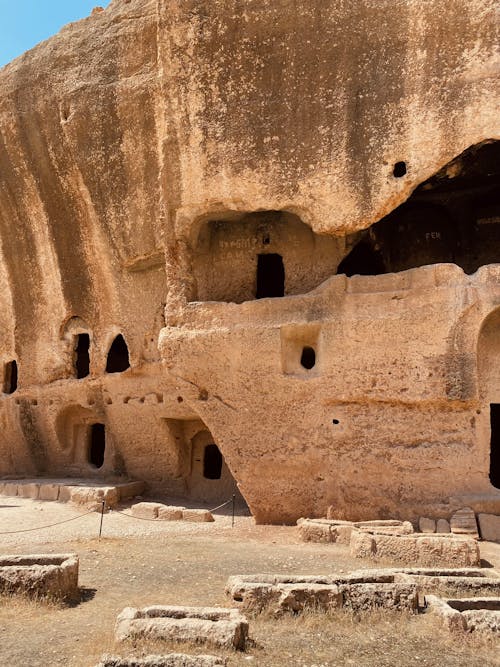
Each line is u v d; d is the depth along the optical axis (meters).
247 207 11.46
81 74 14.48
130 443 15.88
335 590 5.96
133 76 13.72
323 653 5.05
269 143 11.16
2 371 18.73
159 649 4.86
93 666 4.60
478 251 14.27
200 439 15.66
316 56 10.80
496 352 10.74
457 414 10.33
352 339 10.91
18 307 17.78
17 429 18.16
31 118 15.25
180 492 15.34
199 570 7.92
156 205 14.01
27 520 12.10
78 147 14.67
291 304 11.54
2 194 16.61
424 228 14.62
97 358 16.20
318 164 10.91
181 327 12.12
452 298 10.30
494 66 9.89
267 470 11.38
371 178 10.62
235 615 5.28
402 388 10.48
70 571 6.71
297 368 11.46
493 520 9.54
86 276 16.06
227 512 13.27
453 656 5.05
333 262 12.67
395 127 10.45
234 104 11.34
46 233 16.33
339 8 10.63
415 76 10.31
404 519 10.23
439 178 11.62
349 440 10.84
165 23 11.57
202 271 13.92
